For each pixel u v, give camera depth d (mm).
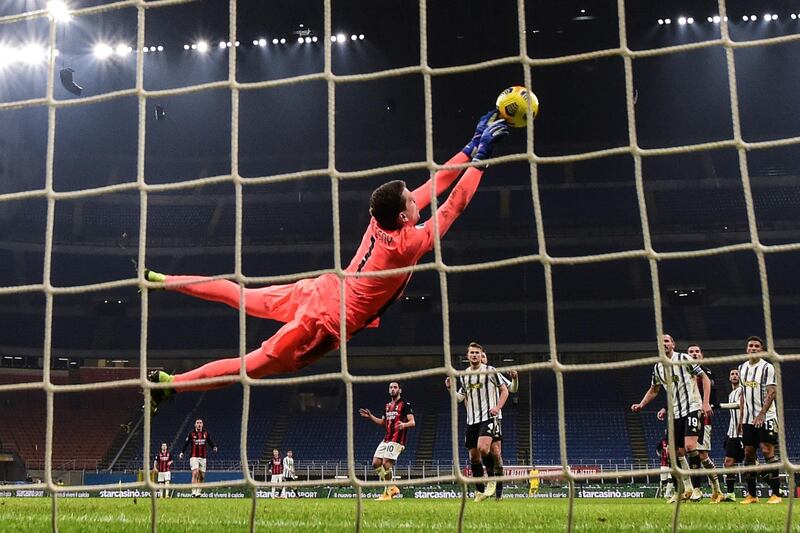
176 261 43469
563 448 4379
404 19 34594
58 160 44500
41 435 37062
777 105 42031
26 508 10695
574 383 38875
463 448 35344
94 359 40906
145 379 4871
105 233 43688
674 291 41375
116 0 31797
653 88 40188
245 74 38812
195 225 44406
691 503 12516
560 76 39469
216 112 41500
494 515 8328
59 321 41312
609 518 7578
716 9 34062
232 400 39844
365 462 35031
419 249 5605
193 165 46594
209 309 42812
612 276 42188
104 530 5773
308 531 5887
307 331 5590
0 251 41750
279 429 37906
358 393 40219
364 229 43875
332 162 5109
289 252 43469
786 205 42375
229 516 8312
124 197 45219
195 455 22641
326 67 5309
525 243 43062
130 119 41688
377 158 45312
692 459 12695
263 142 44438
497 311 41406
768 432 12406
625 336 39375
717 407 13305
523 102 5680
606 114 42531
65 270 42281
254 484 4367
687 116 42812
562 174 45594
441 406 38031
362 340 40625
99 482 32250
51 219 5230
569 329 39969
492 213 44375
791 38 5113
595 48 36656
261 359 5582
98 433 37500
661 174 44500
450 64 37906
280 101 40781
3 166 42062
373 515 8430
